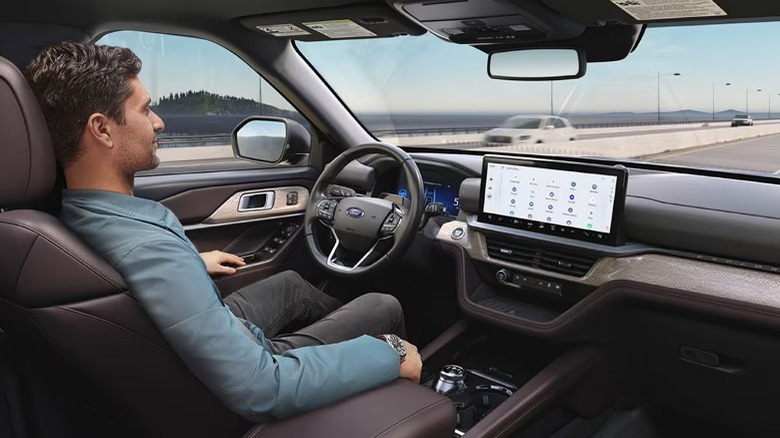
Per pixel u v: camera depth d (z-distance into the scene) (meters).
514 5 1.79
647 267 1.82
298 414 1.13
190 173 2.41
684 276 1.75
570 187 1.95
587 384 2.01
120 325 1.00
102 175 1.11
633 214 1.87
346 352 1.21
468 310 2.17
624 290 1.84
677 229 1.77
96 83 1.05
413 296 2.64
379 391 1.22
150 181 2.26
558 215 1.99
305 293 1.98
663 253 1.82
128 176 1.14
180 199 2.32
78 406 1.22
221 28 2.43
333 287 2.75
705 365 1.84
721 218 1.68
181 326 1.01
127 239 1.04
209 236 2.48
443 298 2.55
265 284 1.92
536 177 2.03
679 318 1.82
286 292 1.93
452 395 2.04
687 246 1.77
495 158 2.14
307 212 2.39
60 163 1.12
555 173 1.98
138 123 1.11
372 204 2.24
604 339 1.98
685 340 1.84
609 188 1.86
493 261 2.17
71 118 1.05
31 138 1.03
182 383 1.08
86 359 1.00
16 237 0.96
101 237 1.05
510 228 2.12
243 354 1.05
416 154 2.77
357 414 1.14
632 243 1.90
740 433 1.93
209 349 1.02
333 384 1.15
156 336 1.03
